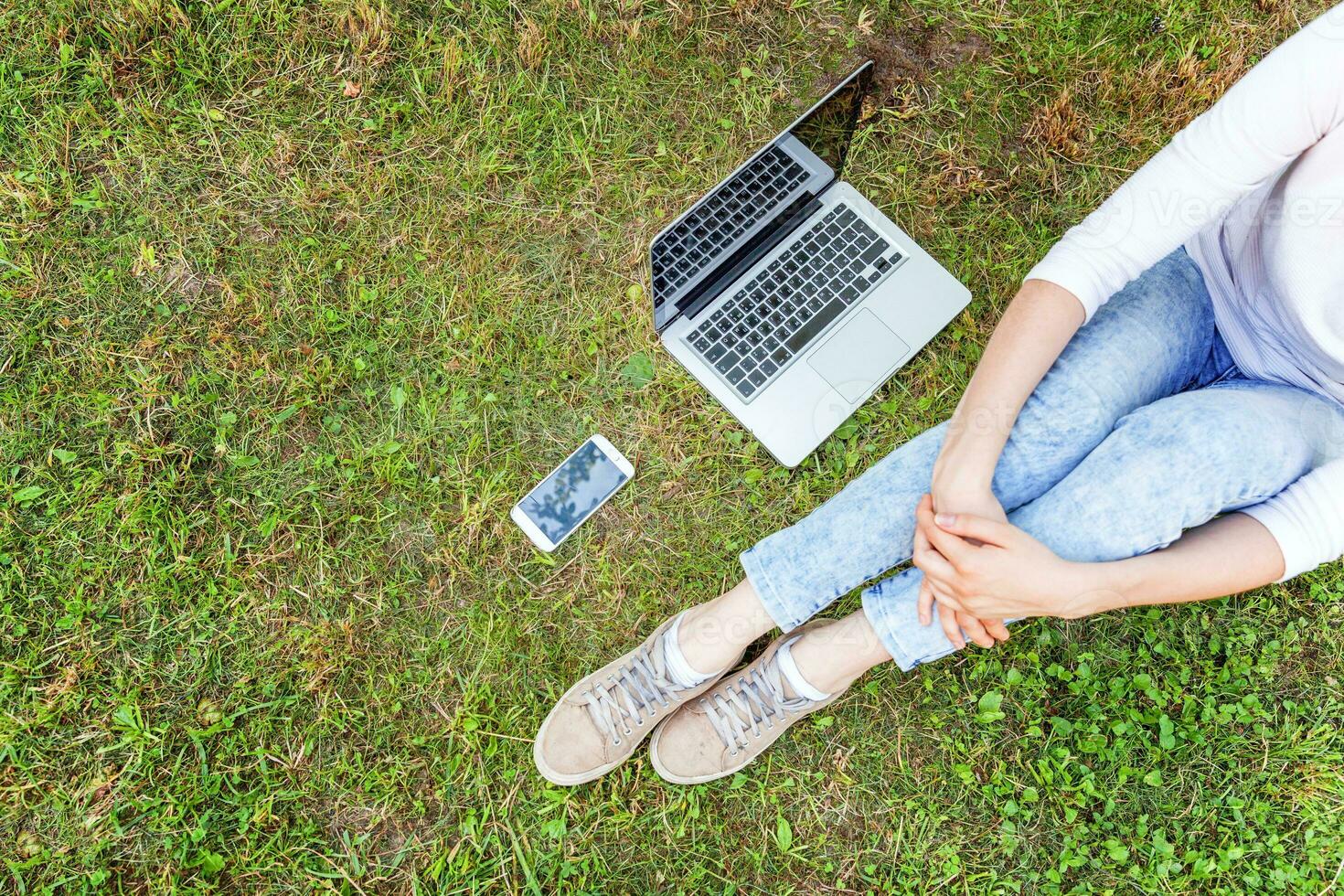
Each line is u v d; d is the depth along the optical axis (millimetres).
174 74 2283
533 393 2186
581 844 2025
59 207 2201
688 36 2391
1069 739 2107
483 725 2055
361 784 2014
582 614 2105
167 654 2033
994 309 2277
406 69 2328
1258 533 1354
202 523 2092
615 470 2158
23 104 2225
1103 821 2068
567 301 2234
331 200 2252
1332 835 2051
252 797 1982
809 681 1816
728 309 2176
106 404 2113
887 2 2434
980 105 2393
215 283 2201
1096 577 1385
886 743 2104
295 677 2047
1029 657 2129
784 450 2131
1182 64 2371
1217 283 1535
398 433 2156
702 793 2057
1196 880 2043
